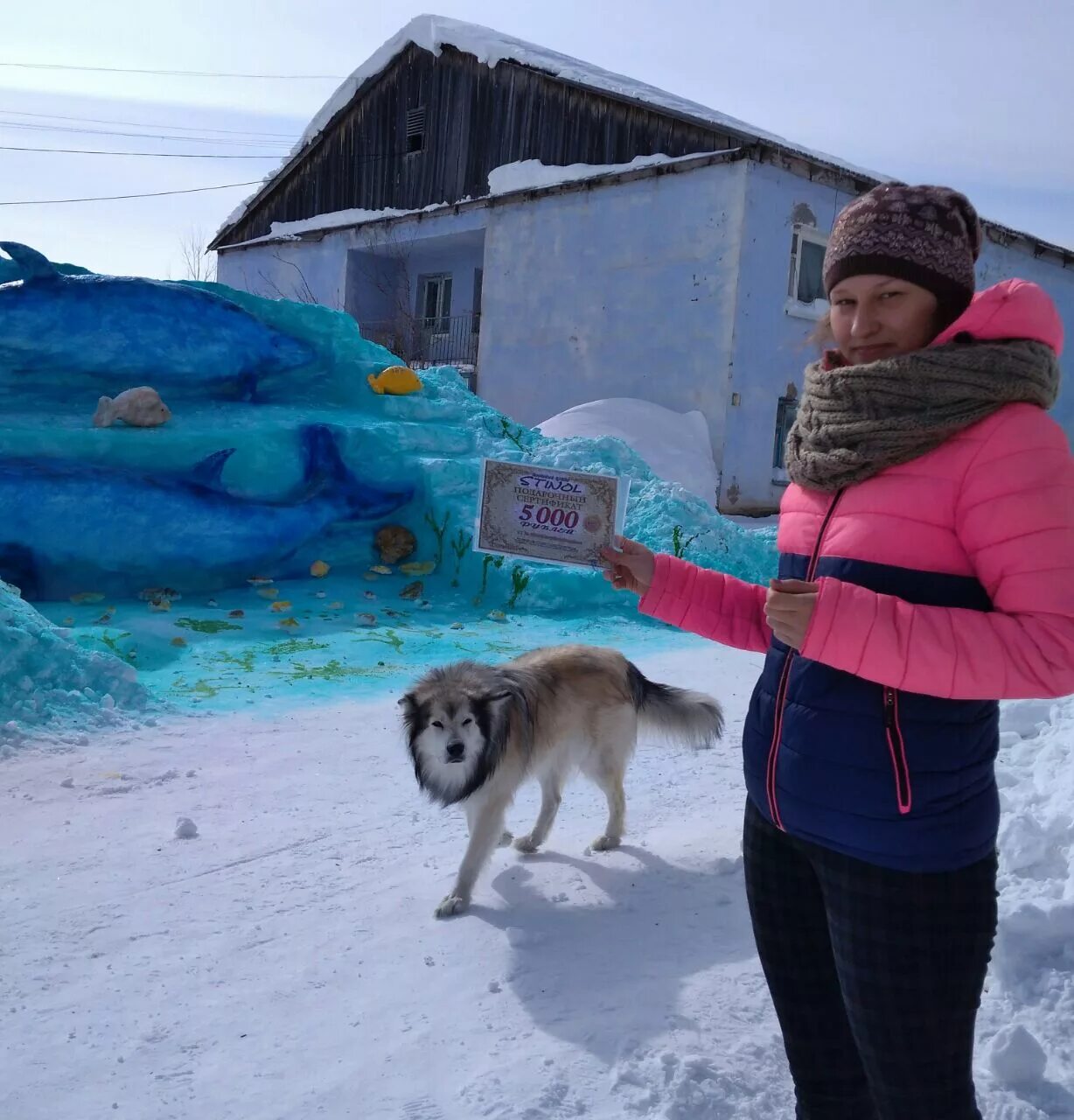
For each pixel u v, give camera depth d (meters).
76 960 3.35
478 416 12.37
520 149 21.41
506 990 3.17
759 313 17.47
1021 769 4.46
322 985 3.21
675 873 4.08
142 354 10.56
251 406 11.33
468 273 24.81
